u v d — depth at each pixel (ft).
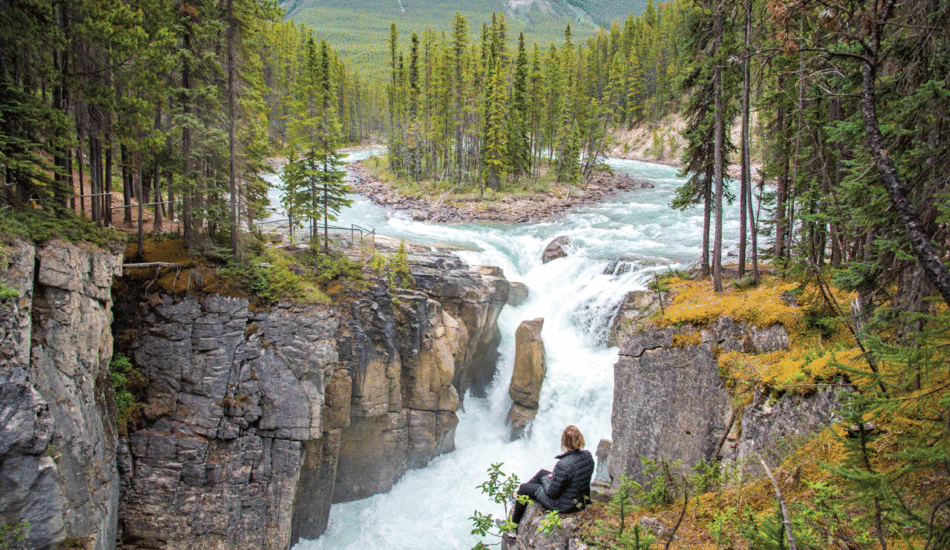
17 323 37.96
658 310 55.88
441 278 82.79
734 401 40.57
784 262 55.16
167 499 55.72
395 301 73.61
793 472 25.32
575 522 24.61
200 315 58.29
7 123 46.06
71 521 42.11
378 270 73.92
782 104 57.26
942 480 17.74
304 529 64.54
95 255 47.67
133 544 55.26
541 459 78.28
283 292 61.67
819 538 16.62
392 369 71.56
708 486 29.91
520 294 98.73
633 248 112.68
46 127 48.70
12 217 41.83
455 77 212.84
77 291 44.68
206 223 71.56
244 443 58.34
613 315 84.12
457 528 65.31
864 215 24.22
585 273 102.17
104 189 72.95
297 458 59.41
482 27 233.35
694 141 65.92
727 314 46.21
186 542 56.08
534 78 214.28
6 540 36.99
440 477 75.41
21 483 37.63
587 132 230.48
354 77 352.28
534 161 232.53
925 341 14.33
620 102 337.72
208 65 61.31
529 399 83.20
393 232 133.08
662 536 23.11
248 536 57.72
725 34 53.83
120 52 55.52
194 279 59.11
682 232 127.24
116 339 57.31
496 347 94.02
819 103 48.26
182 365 57.72
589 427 78.28
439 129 207.92
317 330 60.75
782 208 64.23
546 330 92.99
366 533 65.92
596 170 231.91
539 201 179.93
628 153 304.09
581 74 302.66
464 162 216.54
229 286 59.77
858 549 17.07
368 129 375.86
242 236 64.95
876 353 15.94
